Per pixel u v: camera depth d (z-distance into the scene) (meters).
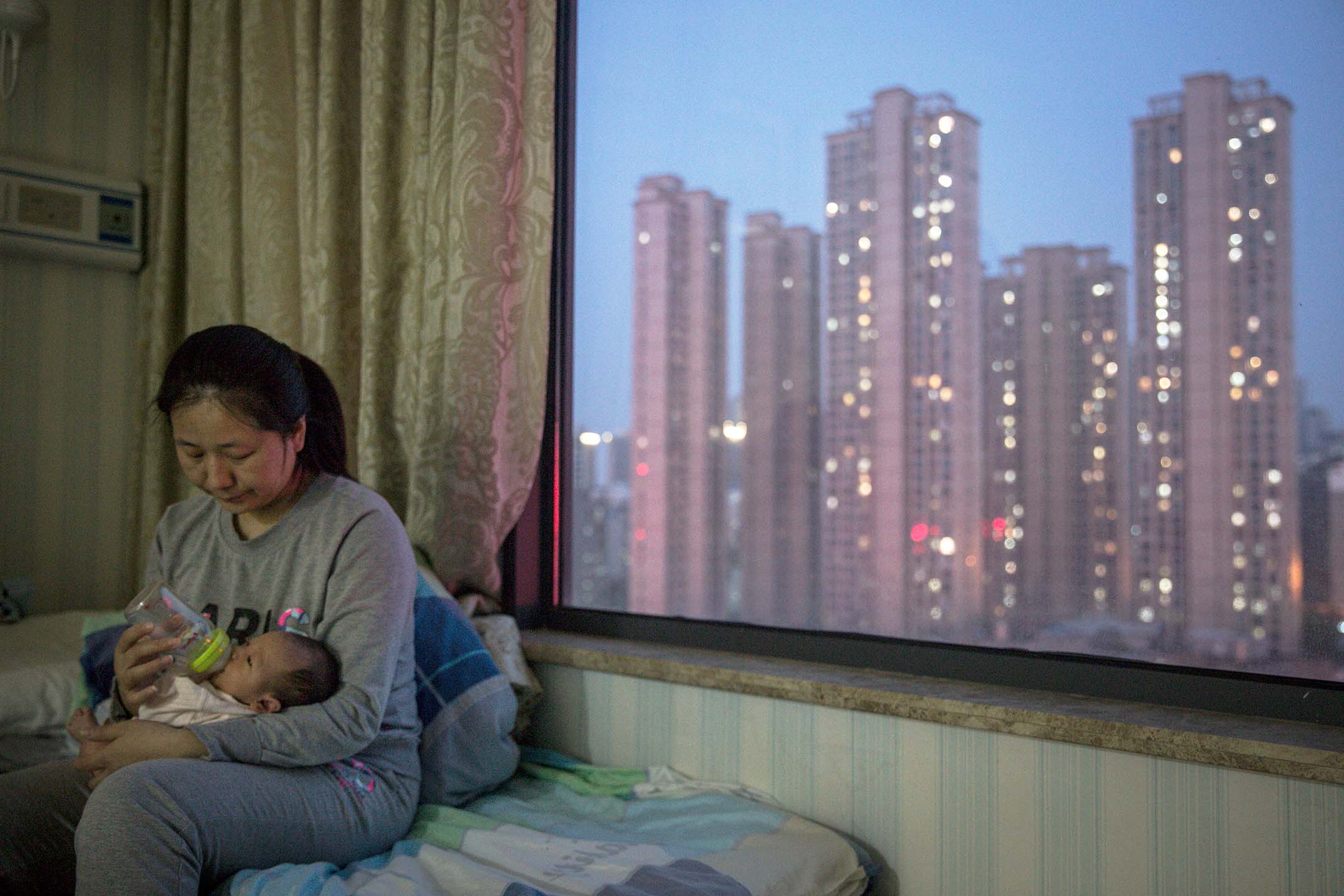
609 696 1.60
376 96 1.82
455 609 1.50
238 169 2.17
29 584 2.05
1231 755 1.00
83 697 1.52
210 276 2.20
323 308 1.90
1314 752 0.96
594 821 1.33
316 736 1.06
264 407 1.13
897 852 1.26
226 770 1.01
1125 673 1.22
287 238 2.05
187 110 2.32
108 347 2.38
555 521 1.88
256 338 1.17
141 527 2.33
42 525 2.27
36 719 1.53
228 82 2.17
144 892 0.89
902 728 1.27
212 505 1.34
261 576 1.25
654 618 1.70
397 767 1.22
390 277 1.84
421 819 1.27
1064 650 1.33
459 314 1.69
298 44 1.95
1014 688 1.30
